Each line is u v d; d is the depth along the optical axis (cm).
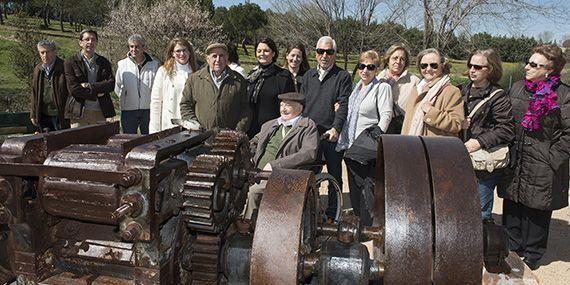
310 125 424
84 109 638
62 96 628
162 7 2447
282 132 436
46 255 216
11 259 219
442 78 405
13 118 673
